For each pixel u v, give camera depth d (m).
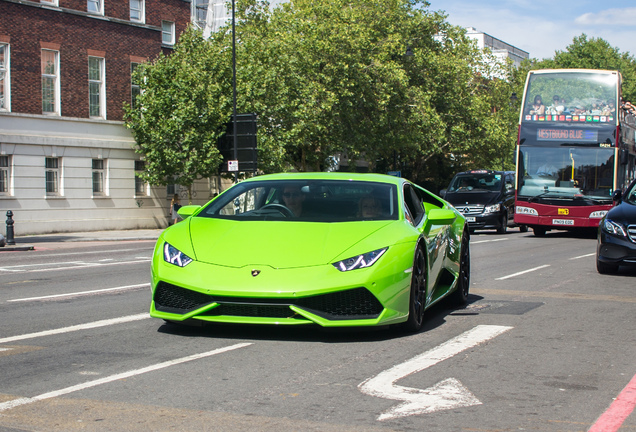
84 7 31.41
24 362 5.39
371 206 6.91
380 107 43.22
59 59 30.41
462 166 58.69
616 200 13.12
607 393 4.73
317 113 40.03
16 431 3.77
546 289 10.35
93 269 13.95
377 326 5.94
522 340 6.46
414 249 6.36
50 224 29.89
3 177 28.55
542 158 23.80
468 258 8.93
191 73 31.30
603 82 23.55
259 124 33.47
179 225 6.82
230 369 5.17
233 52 29.47
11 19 28.69
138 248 21.75
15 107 28.84
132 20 33.81
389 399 4.46
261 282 5.78
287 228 6.44
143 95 31.95
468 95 53.03
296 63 39.47
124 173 32.97
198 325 6.29
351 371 5.14
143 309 8.15
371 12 47.38
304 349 5.84
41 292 10.03
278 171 34.03
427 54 51.41
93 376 4.95
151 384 4.75
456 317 7.68
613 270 12.56
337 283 5.78
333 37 40.94
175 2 36.06
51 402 4.31
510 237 24.89
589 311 8.27
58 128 30.22
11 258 17.56
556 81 23.92
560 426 3.99
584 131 23.44
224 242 6.27
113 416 4.04
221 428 3.85
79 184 31.03
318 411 4.18
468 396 4.56
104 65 32.22
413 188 8.09
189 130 30.67
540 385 4.89
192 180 31.31
